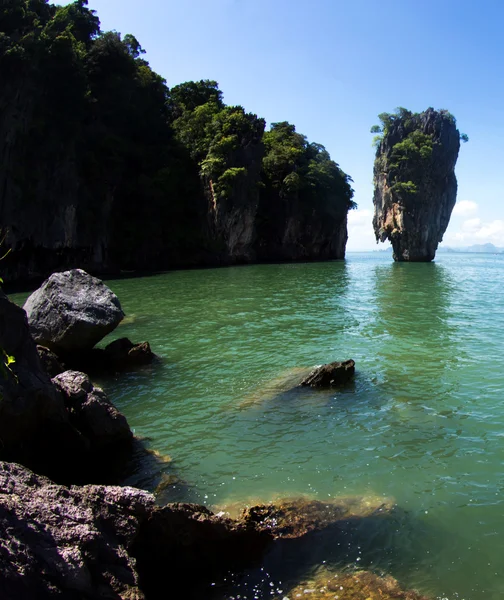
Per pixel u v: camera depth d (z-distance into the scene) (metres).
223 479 7.27
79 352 13.31
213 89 89.62
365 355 14.48
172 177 64.81
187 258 67.06
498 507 6.38
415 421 9.38
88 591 3.89
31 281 47.25
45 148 47.62
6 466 4.86
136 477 7.43
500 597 4.77
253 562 5.38
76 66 49.94
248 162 70.19
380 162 88.38
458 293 31.39
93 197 54.59
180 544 5.30
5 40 43.41
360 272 53.00
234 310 23.53
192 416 9.91
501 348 15.19
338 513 6.24
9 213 44.75
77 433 7.86
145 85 68.00
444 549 5.53
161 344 16.19
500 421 9.29
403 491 6.83
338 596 4.78
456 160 84.88
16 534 3.92
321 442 8.52
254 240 78.50
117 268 57.09
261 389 11.41
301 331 18.19
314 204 85.94
